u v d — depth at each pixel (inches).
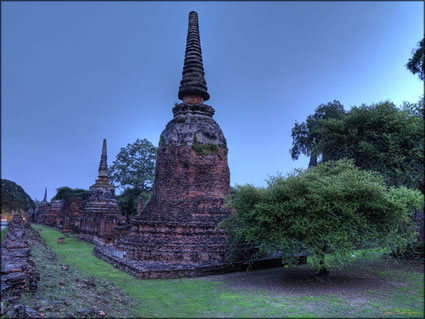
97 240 1132.5
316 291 464.8
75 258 799.7
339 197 481.7
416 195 528.7
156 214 748.0
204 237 704.4
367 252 622.8
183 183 771.4
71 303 364.5
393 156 794.2
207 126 823.7
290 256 527.5
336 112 1551.4
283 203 494.0
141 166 1587.1
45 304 353.7
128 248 711.7
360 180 512.4
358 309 376.5
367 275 577.3
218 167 808.9
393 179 794.8
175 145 799.1
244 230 539.8
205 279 562.6
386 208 484.1
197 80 864.3
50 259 674.8
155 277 561.6
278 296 437.4
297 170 561.3
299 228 478.0
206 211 749.3
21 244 741.3
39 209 2965.1
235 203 562.9
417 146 770.2
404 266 658.8
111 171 1589.6
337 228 475.2
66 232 1605.6
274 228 509.7
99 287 467.2
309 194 492.4
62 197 3137.3
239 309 378.6
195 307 388.2
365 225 487.8
